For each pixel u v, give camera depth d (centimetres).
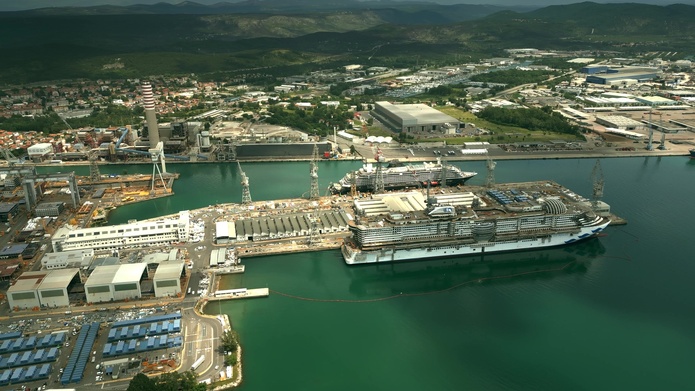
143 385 18188
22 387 19325
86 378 19838
